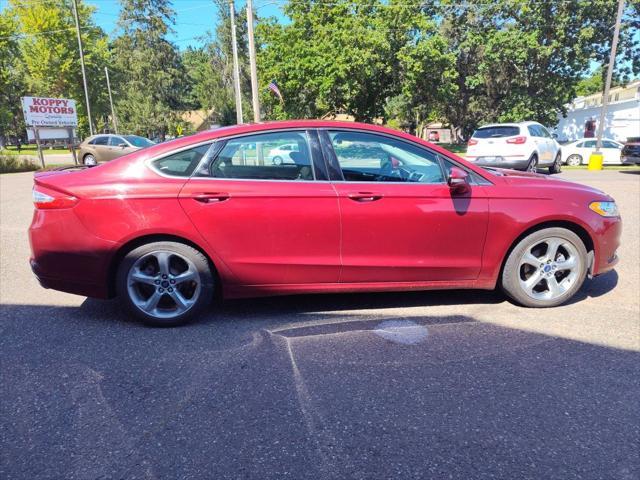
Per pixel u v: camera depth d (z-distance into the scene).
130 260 3.52
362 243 3.65
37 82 43.19
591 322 3.72
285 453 2.23
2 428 2.43
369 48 26.61
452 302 4.18
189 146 3.58
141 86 50.66
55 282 3.59
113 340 3.45
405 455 2.21
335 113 31.52
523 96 33.06
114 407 2.61
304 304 4.17
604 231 3.96
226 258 3.56
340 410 2.58
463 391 2.75
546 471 2.10
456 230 3.73
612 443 2.28
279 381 2.88
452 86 28.97
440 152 3.82
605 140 21.97
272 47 29.62
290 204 3.54
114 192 3.45
